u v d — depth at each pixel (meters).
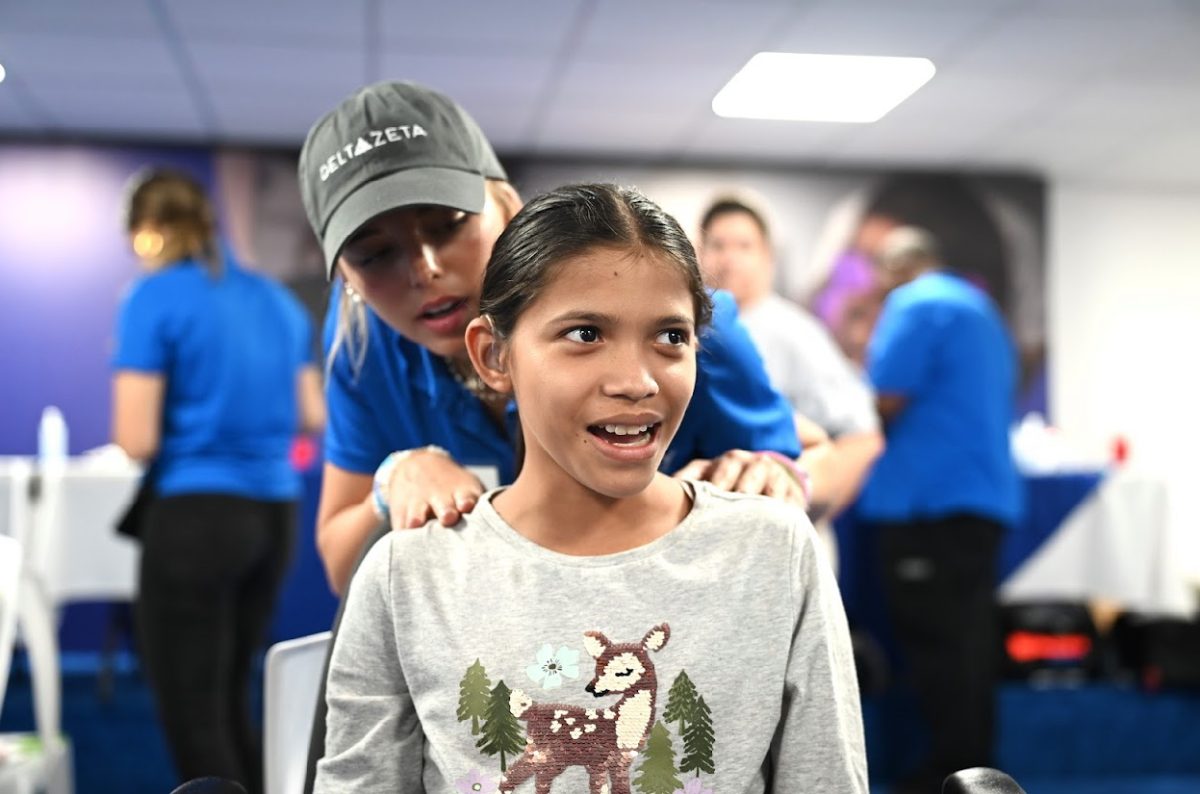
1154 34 4.10
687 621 0.89
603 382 0.84
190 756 2.66
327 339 1.37
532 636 0.89
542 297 0.85
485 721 0.88
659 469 1.25
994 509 3.33
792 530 0.94
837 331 6.02
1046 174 6.17
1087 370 6.45
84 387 5.51
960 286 3.45
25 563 1.88
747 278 2.75
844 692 0.91
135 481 3.60
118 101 4.94
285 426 2.93
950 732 3.33
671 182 5.94
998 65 4.45
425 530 0.97
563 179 5.85
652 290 0.85
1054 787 3.65
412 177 1.09
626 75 4.56
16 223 5.49
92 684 3.87
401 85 1.17
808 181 6.02
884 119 5.19
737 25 4.00
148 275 2.79
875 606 3.81
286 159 5.62
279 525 2.86
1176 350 6.52
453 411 1.26
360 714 0.94
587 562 0.90
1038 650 3.94
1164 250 6.51
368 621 0.94
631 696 0.87
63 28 4.01
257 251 5.59
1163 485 3.95
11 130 5.39
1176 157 5.85
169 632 2.67
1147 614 4.04
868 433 2.63
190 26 4.00
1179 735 3.82
